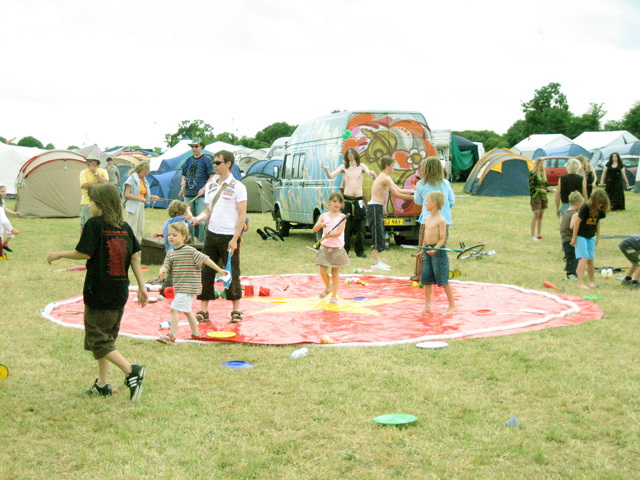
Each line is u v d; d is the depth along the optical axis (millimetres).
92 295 5230
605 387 5375
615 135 42844
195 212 13828
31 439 4477
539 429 4543
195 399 5195
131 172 13680
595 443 4340
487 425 4617
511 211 23578
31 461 4129
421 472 3938
